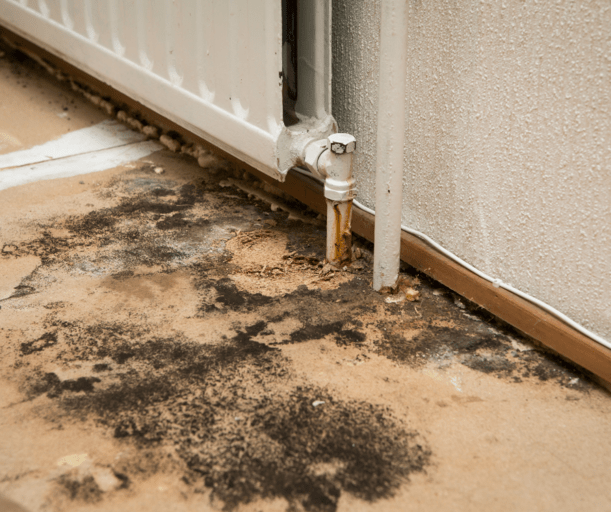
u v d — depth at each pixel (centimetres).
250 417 104
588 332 111
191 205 173
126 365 115
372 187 150
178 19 151
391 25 113
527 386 112
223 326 126
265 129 138
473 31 115
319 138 141
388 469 95
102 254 150
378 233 132
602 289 108
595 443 101
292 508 89
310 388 111
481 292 128
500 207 121
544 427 104
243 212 171
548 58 104
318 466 96
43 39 208
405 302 136
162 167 193
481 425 104
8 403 106
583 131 103
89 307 131
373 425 103
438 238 138
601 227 105
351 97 147
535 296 120
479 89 117
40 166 191
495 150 119
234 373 114
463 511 89
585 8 96
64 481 92
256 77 135
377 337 124
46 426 102
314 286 140
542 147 110
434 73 125
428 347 122
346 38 142
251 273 144
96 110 228
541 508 90
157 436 100
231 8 134
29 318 127
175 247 154
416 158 137
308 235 160
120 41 176
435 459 97
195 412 105
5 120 214
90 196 176
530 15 104
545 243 115
